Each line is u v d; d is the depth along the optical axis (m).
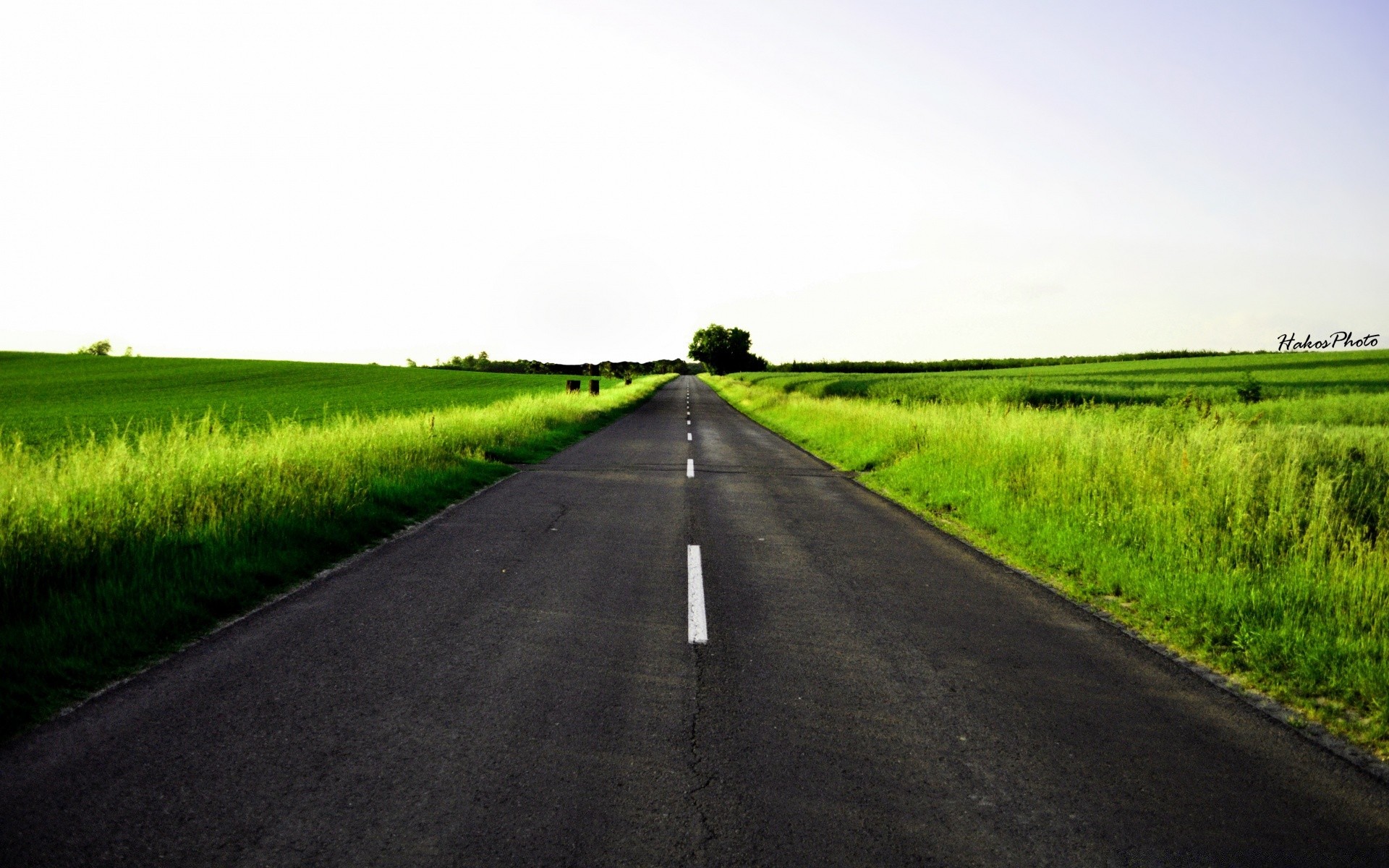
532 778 2.93
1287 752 3.28
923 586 5.87
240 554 5.84
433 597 5.35
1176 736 3.40
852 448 15.55
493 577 5.93
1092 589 5.74
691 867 2.38
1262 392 32.50
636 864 2.39
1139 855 2.50
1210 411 14.94
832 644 4.51
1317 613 4.79
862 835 2.58
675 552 6.90
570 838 2.53
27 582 4.78
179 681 3.82
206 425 9.52
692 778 2.94
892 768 3.05
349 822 2.61
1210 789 2.95
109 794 2.75
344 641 4.44
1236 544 6.08
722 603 5.33
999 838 2.58
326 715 3.45
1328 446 9.86
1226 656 4.32
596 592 5.55
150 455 7.61
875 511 9.27
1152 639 4.74
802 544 7.33
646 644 4.46
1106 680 4.05
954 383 36.75
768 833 2.58
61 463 7.35
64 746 3.12
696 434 21.00
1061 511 8.00
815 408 24.70
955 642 4.60
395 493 8.81
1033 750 3.24
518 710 3.54
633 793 2.83
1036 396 28.94
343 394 43.22
